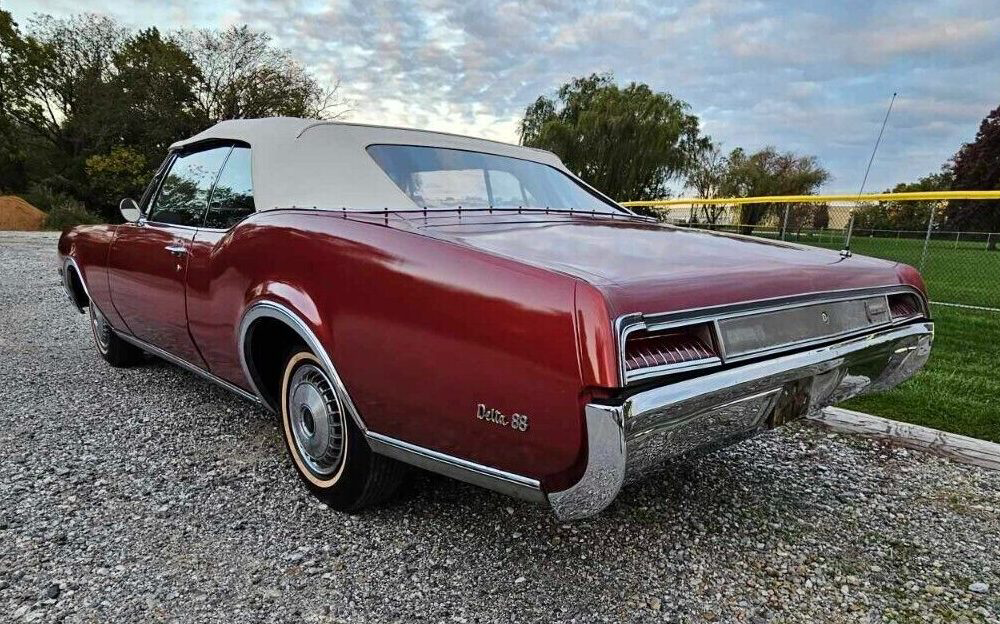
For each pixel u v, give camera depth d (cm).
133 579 188
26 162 3512
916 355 235
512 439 159
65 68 3609
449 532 219
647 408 144
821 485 266
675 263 178
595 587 190
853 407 361
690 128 2866
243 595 181
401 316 178
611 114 2712
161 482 252
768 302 174
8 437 296
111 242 350
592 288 145
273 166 252
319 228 208
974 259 1055
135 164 3306
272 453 283
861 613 182
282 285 217
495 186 280
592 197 312
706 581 196
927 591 194
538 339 150
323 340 202
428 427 179
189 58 3531
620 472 145
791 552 214
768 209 1180
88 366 425
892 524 235
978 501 254
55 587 182
